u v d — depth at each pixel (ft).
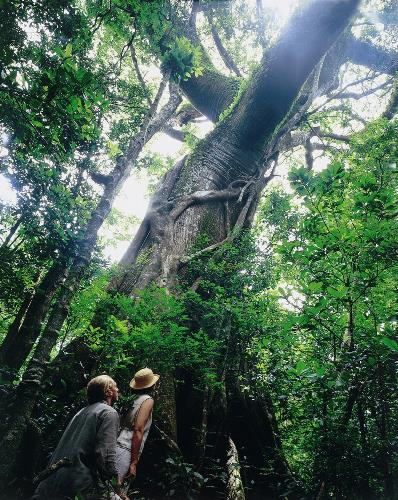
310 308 14.73
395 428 13.94
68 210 18.47
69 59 13.98
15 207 17.67
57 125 14.66
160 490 15.96
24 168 17.30
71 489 9.80
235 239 32.01
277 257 27.45
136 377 13.78
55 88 13.80
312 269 16.26
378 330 15.71
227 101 45.85
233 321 22.31
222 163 36.19
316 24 30.91
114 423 10.57
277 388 17.33
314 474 14.61
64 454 10.21
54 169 17.79
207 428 19.95
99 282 24.16
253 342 21.52
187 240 30.53
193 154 37.27
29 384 14.08
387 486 13.05
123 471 11.49
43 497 9.86
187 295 24.53
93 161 24.72
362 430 14.07
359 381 13.84
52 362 19.15
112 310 21.52
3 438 13.29
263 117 35.63
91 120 15.35
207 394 19.74
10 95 13.87
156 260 27.71
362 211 15.49
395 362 13.67
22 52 14.94
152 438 17.34
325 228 16.29
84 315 22.44
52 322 15.61
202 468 18.20
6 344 18.17
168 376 19.75
